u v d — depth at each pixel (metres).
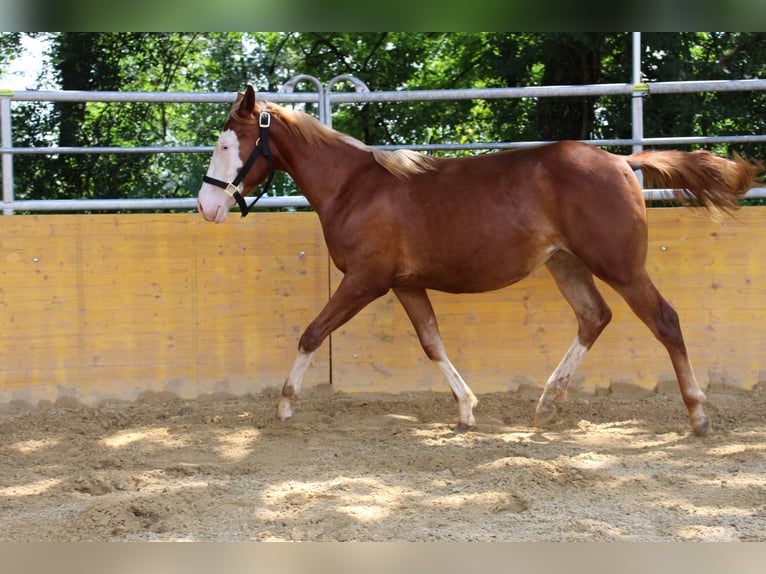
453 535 3.40
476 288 5.20
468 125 10.29
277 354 6.43
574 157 4.98
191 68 10.35
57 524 3.66
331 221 5.24
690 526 3.49
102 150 6.22
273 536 3.43
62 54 9.24
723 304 6.37
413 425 5.54
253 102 5.22
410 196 5.11
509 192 5.00
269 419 5.67
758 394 6.25
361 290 5.19
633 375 6.37
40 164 8.38
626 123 8.74
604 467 4.48
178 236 6.36
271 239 6.41
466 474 4.34
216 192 5.24
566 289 5.41
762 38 8.66
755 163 5.19
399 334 6.40
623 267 4.91
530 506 3.79
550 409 5.37
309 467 4.57
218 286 6.39
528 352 6.39
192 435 5.36
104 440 5.29
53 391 6.25
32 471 4.62
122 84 9.80
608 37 8.62
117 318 6.32
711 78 8.70
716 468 4.43
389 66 10.69
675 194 5.27
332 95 6.41
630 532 3.43
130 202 6.32
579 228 4.92
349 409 5.95
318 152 5.31
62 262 6.26
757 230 6.35
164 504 3.85
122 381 6.32
